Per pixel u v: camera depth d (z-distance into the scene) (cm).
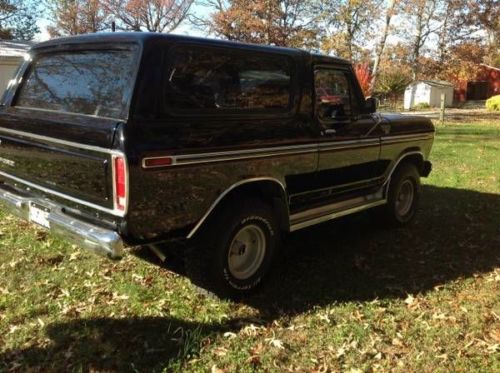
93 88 371
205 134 368
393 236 588
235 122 393
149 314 392
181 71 363
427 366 336
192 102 368
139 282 446
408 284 459
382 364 338
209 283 404
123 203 330
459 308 416
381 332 376
